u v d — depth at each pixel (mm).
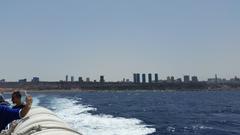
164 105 62438
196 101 82000
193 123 28797
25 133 5371
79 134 5379
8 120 5922
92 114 36750
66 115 34281
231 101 81875
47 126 5559
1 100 6816
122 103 69938
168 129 23828
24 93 6430
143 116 36219
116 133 20219
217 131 23016
